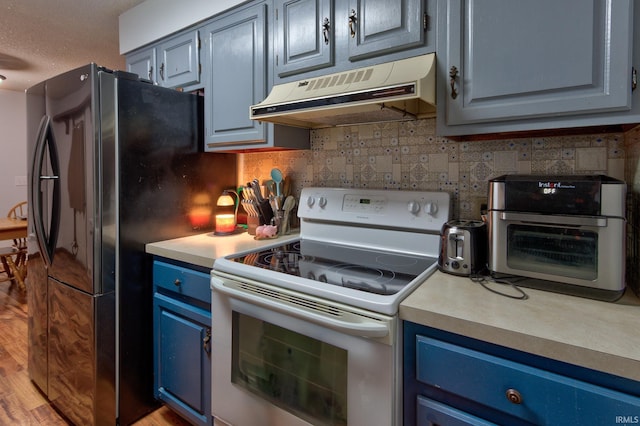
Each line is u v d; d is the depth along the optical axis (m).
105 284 1.52
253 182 1.84
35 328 1.88
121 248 1.57
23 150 4.66
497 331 0.76
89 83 1.44
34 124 1.79
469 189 1.40
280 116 1.43
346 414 0.98
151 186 1.68
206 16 1.81
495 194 1.02
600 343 0.68
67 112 1.56
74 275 1.57
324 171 1.81
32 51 2.86
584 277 0.91
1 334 2.52
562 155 1.22
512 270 1.01
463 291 0.97
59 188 1.63
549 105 0.96
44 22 2.33
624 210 0.86
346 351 0.97
